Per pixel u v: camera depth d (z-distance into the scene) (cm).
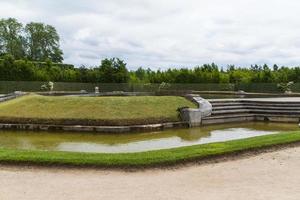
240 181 844
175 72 5875
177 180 855
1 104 2275
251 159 1074
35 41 8281
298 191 768
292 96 3959
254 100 2642
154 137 1675
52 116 1939
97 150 1356
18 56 8000
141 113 2008
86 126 1825
